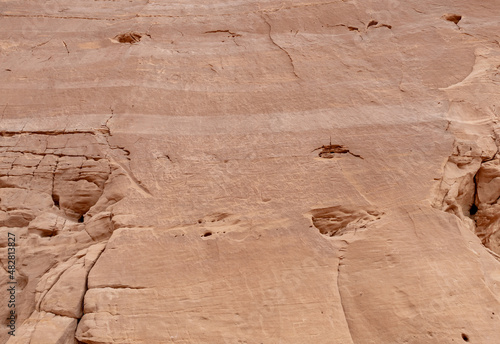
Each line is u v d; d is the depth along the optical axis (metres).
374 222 3.45
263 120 4.25
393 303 3.04
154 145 4.11
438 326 2.92
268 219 3.55
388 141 3.87
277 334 3.01
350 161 3.81
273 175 3.81
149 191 3.81
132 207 3.73
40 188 3.99
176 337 3.04
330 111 4.22
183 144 4.10
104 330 3.09
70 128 4.33
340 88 4.39
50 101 4.64
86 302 3.21
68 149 4.16
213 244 3.44
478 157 3.73
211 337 3.04
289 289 3.18
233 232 3.50
